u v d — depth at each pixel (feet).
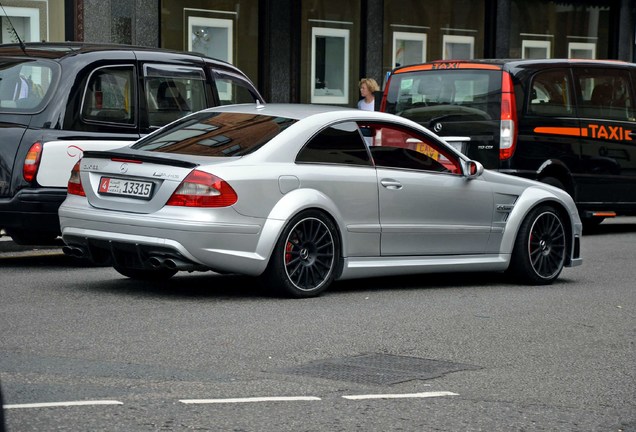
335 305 34.73
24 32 68.74
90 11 70.38
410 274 41.52
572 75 57.41
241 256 34.12
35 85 41.88
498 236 40.75
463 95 55.77
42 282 37.91
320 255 36.11
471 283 41.16
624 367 27.20
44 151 40.70
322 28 81.71
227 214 33.78
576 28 94.22
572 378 25.88
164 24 73.97
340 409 22.26
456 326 31.91
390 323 31.96
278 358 26.84
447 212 39.29
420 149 39.11
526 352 28.63
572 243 42.39
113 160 35.22
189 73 45.83
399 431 20.92
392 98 58.03
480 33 89.51
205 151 35.63
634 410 23.16
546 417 22.34
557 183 56.75
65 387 23.21
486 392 24.25
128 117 43.24
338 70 82.79
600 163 58.13
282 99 79.71
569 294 38.91
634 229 64.75
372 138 37.96
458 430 21.15
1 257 45.01
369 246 37.32
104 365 25.39
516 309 35.24
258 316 32.22
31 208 40.55
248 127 36.52
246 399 22.72
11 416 20.84
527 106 55.16
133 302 34.04
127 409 21.58
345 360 26.91
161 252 33.76
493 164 54.80
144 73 44.09
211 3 76.23
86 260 43.65
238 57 77.87
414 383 24.79
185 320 31.24
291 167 35.37
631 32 97.09
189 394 22.98
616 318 34.09
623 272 45.16
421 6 86.63
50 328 29.53
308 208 35.50
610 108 58.90
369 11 83.76
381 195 37.47
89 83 42.32
